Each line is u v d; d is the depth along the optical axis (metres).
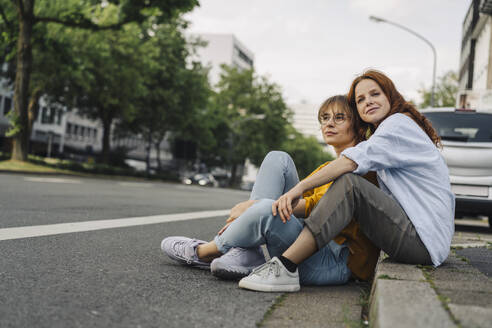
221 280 3.22
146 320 2.23
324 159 92.25
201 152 55.88
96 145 66.50
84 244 4.48
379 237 2.87
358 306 2.64
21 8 22.05
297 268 2.91
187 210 9.60
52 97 32.94
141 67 29.73
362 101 3.13
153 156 75.81
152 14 21.67
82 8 22.81
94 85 29.44
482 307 1.90
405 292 2.14
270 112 56.38
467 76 48.09
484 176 7.79
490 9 34.19
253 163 60.53
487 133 8.05
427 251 2.84
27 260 3.51
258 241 3.00
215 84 59.16
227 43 105.88
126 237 5.18
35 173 22.69
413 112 3.09
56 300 2.48
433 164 2.89
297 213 3.09
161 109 37.53
